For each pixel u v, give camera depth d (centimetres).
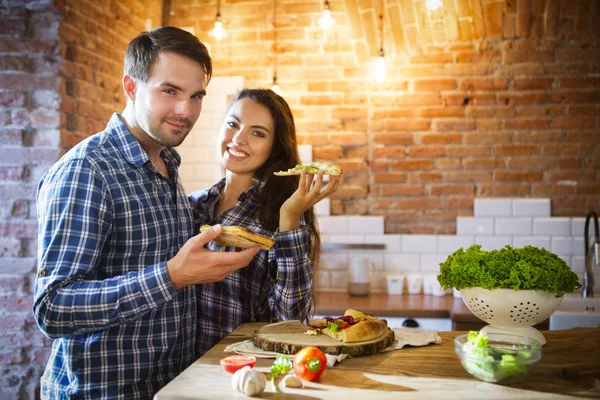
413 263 384
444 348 163
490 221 378
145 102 161
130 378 158
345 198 392
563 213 375
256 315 200
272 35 394
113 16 335
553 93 373
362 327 158
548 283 155
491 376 132
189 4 400
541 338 165
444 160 384
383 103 387
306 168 177
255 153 204
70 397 155
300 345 151
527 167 377
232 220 204
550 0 359
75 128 295
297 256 181
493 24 369
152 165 165
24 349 284
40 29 280
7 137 281
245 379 125
